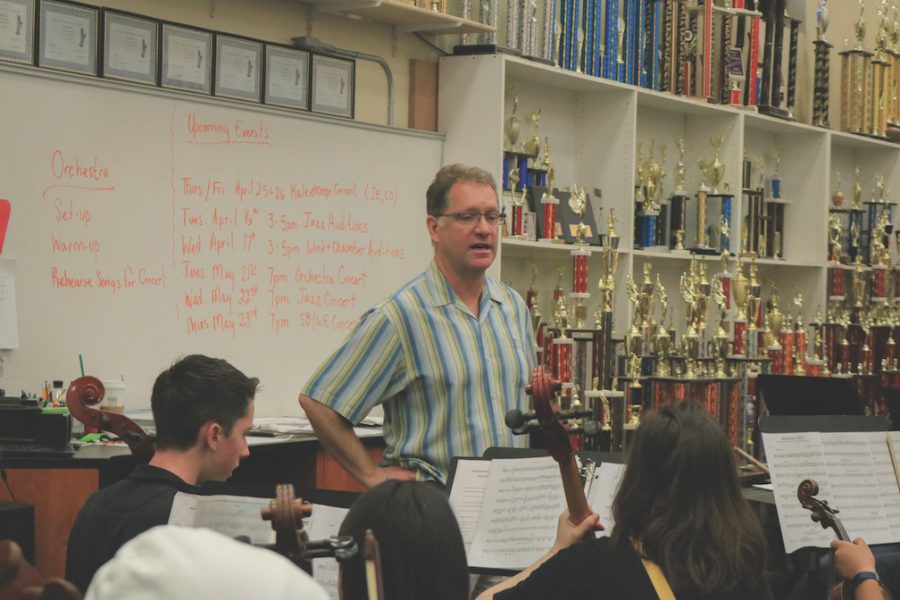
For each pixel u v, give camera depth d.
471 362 2.87
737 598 1.98
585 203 5.61
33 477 3.24
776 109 6.63
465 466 2.57
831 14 7.65
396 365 2.86
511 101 5.41
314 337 4.49
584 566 2.03
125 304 3.91
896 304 7.29
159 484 2.29
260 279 4.31
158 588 0.86
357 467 2.86
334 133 4.57
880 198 7.61
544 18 5.29
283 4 4.58
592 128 5.77
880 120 7.42
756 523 2.04
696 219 6.25
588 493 2.64
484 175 2.92
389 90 4.99
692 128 6.43
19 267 3.66
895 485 3.42
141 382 3.96
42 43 3.77
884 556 3.86
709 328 6.37
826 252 6.95
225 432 2.38
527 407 3.00
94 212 3.84
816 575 3.97
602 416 4.58
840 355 6.79
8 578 0.96
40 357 3.70
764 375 4.82
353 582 1.58
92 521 2.27
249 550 0.91
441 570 1.60
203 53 4.22
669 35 5.93
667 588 1.97
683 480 2.01
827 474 3.34
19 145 3.66
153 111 3.99
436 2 4.91
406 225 4.86
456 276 2.91
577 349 4.65
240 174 4.25
